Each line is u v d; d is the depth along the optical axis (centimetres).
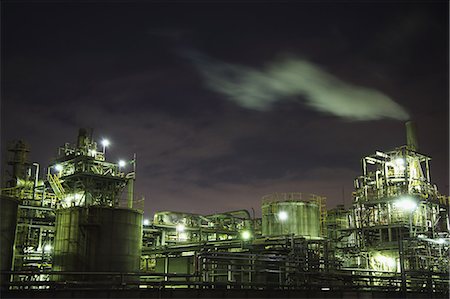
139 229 5119
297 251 4197
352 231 6462
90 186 5403
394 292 3822
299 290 3228
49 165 5844
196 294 2755
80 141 5722
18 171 5941
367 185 6594
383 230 6175
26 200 5831
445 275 4388
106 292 2427
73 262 4759
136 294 2531
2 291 2150
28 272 2336
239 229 7188
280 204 6034
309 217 5981
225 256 3544
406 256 5603
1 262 3716
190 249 5122
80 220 4844
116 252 4797
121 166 5681
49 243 5688
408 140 7000
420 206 6188
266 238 5047
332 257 5206
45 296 2248
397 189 6238
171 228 6794
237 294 2927
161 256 5697
